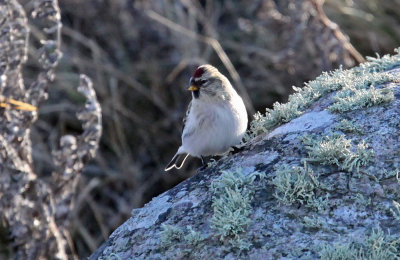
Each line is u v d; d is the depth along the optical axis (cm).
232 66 1241
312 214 540
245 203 562
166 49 1354
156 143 1298
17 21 612
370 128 592
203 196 610
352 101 628
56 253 549
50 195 555
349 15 1346
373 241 500
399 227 509
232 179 596
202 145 830
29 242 542
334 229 523
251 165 620
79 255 1152
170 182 1273
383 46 1334
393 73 680
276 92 1286
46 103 1268
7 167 546
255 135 720
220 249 542
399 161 552
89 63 1302
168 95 1326
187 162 1271
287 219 543
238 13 1395
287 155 609
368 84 664
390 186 536
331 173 561
